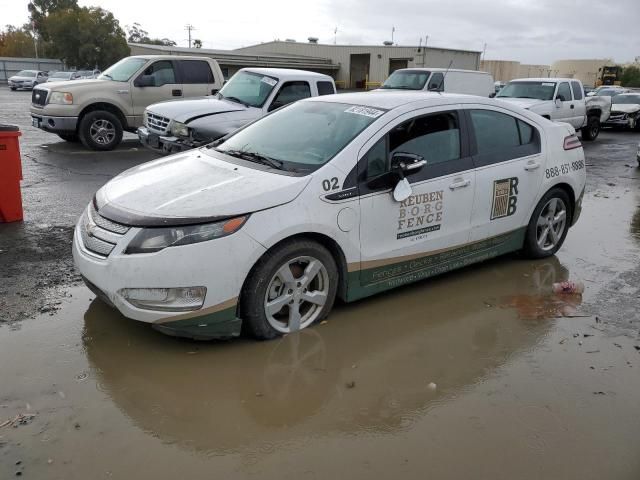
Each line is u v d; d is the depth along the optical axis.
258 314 3.85
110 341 3.89
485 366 3.82
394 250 4.45
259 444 2.95
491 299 4.92
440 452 2.95
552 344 4.16
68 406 3.18
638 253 6.38
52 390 3.31
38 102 11.84
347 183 4.11
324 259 4.07
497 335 4.27
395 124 4.47
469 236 5.01
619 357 4.00
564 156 5.80
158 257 3.52
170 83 12.41
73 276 4.95
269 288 3.88
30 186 8.32
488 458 2.92
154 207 3.71
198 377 3.52
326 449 2.94
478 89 18.36
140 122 12.25
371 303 4.71
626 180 11.32
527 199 5.46
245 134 5.04
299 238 3.95
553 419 3.26
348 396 3.41
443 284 5.21
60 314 4.24
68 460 2.77
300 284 4.03
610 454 2.99
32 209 7.04
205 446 2.91
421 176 4.54
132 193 3.98
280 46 50.75
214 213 3.62
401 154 4.33
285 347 3.92
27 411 3.12
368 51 44.97
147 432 3.00
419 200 4.52
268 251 3.80
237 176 4.09
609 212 8.42
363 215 4.20
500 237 5.35
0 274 4.93
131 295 3.58
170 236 3.54
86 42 60.06
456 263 5.04
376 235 4.32
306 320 4.20
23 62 61.34
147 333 4.02
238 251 3.63
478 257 5.23
